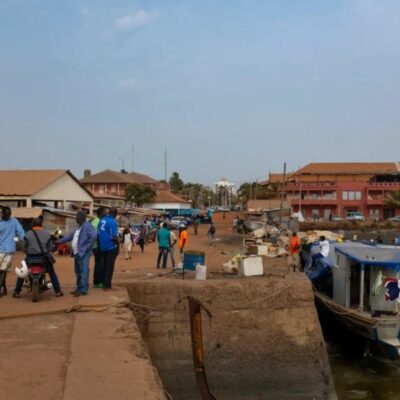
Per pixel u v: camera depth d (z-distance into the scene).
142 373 6.66
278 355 13.01
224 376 12.73
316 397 12.73
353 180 100.88
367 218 87.31
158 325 12.87
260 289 13.19
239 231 63.22
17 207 34.41
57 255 29.19
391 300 15.22
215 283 13.21
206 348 12.84
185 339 12.92
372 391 12.72
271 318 13.13
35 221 11.45
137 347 7.93
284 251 29.75
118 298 11.43
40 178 37.41
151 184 104.50
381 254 15.80
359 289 16.25
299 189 91.75
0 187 35.88
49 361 7.11
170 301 13.08
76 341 8.16
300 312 13.23
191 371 12.73
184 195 130.25
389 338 14.42
